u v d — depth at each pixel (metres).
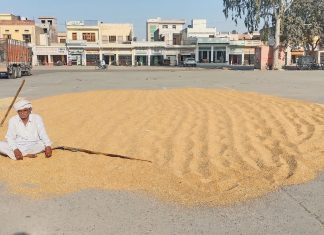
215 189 5.18
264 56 58.94
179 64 89.56
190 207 4.66
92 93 16.38
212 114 10.35
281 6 55.16
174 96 14.88
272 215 4.42
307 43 63.16
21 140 6.64
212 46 92.31
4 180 5.58
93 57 93.00
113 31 99.38
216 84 24.47
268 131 8.27
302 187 5.23
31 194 5.07
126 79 31.12
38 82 28.36
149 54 93.25
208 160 6.33
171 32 104.31
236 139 7.61
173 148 7.05
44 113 11.21
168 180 5.50
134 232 4.05
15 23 90.12
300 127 8.60
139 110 11.34
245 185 5.28
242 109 11.08
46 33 96.94
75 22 98.06
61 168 6.05
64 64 92.31
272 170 5.83
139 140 7.70
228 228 4.13
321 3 56.41
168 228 4.13
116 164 6.21
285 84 24.47
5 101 14.23
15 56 36.66
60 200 4.89
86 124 9.38
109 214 4.48
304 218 4.34
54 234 4.00
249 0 55.69
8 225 4.21
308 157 6.42
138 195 5.03
